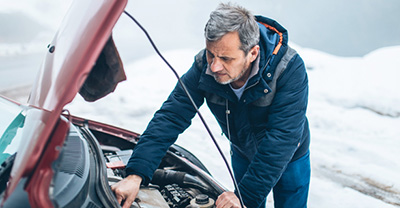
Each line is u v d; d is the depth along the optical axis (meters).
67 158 1.36
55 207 0.93
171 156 2.20
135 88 6.57
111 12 1.08
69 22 1.36
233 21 1.38
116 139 2.43
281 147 1.67
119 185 1.53
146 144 1.70
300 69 1.67
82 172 1.34
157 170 1.99
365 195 3.15
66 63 1.15
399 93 5.59
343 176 3.48
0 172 1.16
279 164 1.68
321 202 3.04
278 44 1.64
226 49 1.40
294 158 2.01
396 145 4.23
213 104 1.84
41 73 1.38
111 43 1.14
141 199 1.59
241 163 2.18
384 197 3.12
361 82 6.08
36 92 1.38
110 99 5.81
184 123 1.79
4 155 1.23
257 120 1.83
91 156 1.53
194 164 2.18
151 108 5.54
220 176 3.40
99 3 1.18
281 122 1.69
